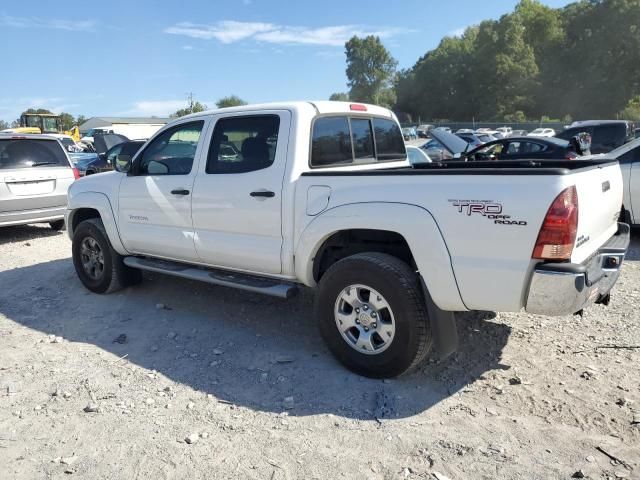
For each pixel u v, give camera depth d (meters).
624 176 7.95
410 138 57.62
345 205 3.87
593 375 3.85
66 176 9.49
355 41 118.25
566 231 3.16
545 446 3.09
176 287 6.15
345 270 3.88
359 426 3.36
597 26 81.25
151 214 5.25
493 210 3.31
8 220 8.80
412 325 3.65
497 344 4.43
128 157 5.57
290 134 4.26
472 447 3.10
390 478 2.87
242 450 3.14
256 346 4.56
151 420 3.48
